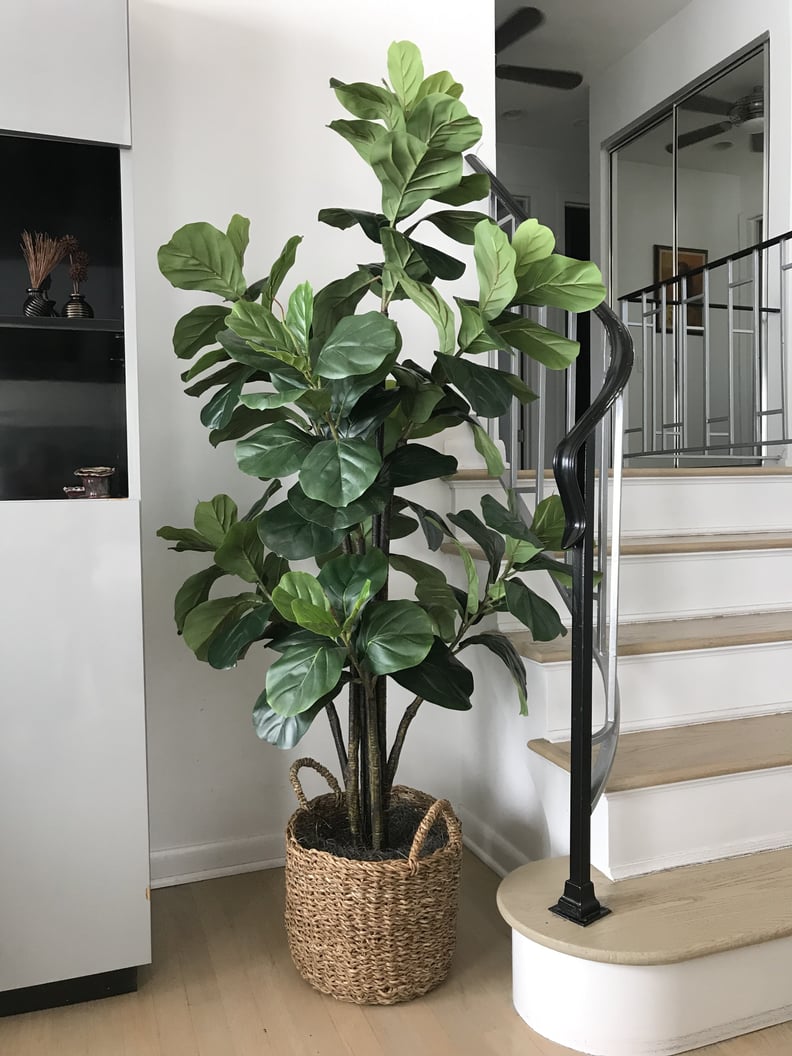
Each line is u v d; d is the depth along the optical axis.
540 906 1.70
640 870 1.83
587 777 1.64
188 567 2.31
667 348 5.08
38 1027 1.70
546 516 1.90
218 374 1.92
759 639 2.25
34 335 1.97
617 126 5.35
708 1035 1.61
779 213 4.07
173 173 2.30
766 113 4.18
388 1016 1.72
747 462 4.42
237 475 2.35
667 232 5.04
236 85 2.37
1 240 2.13
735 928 1.60
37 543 1.71
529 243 1.63
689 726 2.19
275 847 2.41
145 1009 1.76
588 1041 1.59
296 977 1.86
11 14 1.73
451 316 1.79
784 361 3.70
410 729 2.52
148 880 1.81
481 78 2.68
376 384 1.70
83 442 2.20
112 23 1.80
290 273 2.44
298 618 1.58
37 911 1.73
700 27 4.62
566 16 4.80
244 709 2.38
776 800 1.97
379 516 1.88
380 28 2.54
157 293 2.28
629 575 2.43
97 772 1.76
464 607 2.00
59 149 1.98
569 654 2.09
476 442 1.87
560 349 1.78
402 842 1.89
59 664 1.73
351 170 2.50
